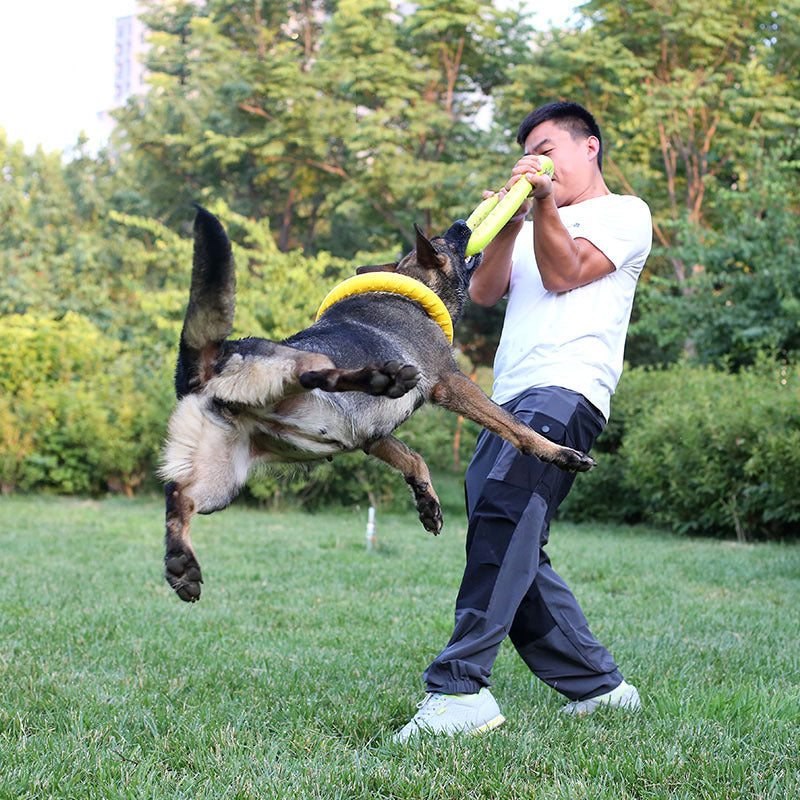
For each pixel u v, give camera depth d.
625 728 3.40
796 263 13.89
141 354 17.11
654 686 4.07
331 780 2.84
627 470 12.64
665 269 22.89
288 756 3.09
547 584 3.63
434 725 3.30
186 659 4.54
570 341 3.60
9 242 29.67
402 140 23.83
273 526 12.04
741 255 14.69
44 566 8.03
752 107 21.19
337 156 26.06
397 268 3.72
